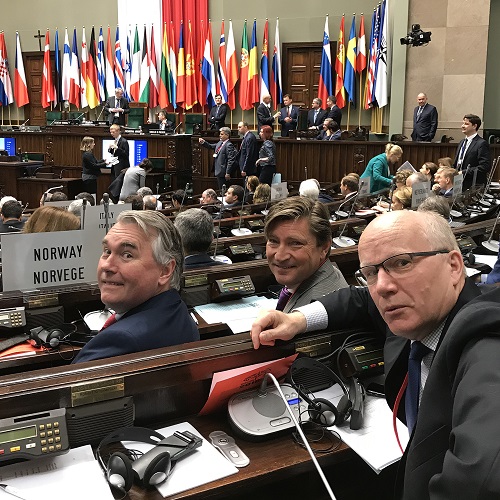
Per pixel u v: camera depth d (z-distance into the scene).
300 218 2.23
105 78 14.20
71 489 1.29
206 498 1.34
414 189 5.34
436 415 1.06
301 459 1.47
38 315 2.69
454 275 1.27
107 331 1.78
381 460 1.47
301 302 2.23
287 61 13.34
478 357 0.94
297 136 11.36
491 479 0.76
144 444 1.49
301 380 1.75
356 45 12.50
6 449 1.30
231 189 7.10
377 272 1.27
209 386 1.65
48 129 12.81
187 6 13.48
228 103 13.49
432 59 11.42
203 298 3.10
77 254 2.78
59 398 1.44
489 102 12.49
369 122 12.62
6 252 2.65
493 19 12.25
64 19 14.78
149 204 5.92
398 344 1.52
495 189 7.71
